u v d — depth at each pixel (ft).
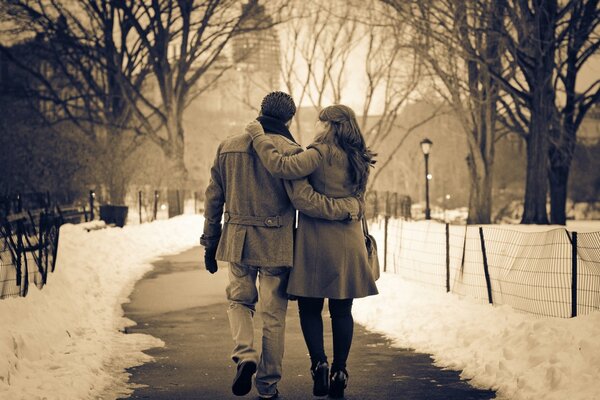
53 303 27.84
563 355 19.08
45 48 139.03
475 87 106.22
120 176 126.00
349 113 18.03
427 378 20.97
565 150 115.75
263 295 18.07
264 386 18.12
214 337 28.14
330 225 17.88
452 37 93.35
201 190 174.09
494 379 19.86
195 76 137.59
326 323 30.99
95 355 22.81
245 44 147.33
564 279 35.58
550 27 95.76
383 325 29.32
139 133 135.64
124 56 143.33
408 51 112.27
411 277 42.24
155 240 72.90
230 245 17.72
